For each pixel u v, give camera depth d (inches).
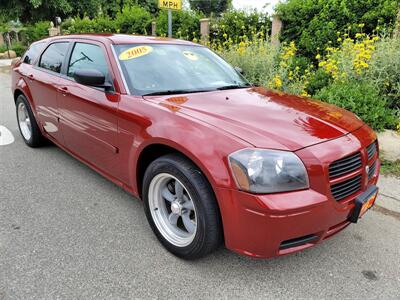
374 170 108.4
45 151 190.7
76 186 149.1
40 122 176.9
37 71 173.3
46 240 110.4
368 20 295.3
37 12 844.0
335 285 94.5
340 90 200.8
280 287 93.2
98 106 124.0
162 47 141.0
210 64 146.8
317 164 84.4
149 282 93.4
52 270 96.6
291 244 84.7
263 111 105.5
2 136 217.3
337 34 290.5
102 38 137.8
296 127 95.6
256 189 80.7
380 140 184.1
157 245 109.7
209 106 107.1
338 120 106.0
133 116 109.7
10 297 86.4
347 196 92.4
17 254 103.0
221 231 91.7
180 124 96.7
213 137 89.0
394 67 220.1
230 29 396.8
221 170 84.7
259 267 100.7
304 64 288.4
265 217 79.9
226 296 89.5
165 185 106.5
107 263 100.3
